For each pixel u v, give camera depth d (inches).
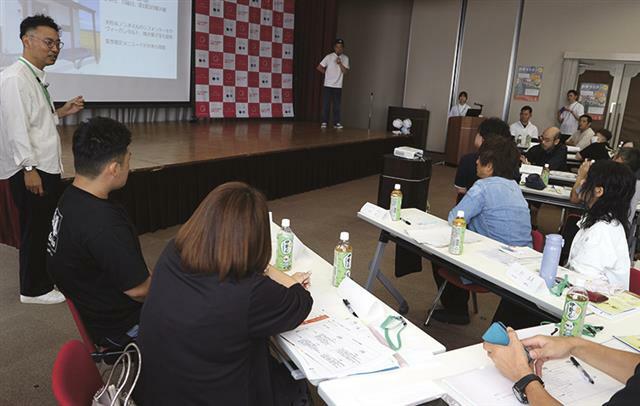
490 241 91.0
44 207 101.8
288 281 58.0
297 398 55.5
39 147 98.6
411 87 398.9
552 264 70.7
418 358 50.5
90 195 60.4
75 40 214.2
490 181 96.9
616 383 47.4
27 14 193.2
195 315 42.0
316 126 324.2
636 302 66.1
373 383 45.4
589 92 322.3
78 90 219.0
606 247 75.7
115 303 61.4
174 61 265.3
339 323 55.7
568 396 45.2
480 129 125.6
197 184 171.8
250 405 45.6
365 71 421.7
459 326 110.6
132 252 59.3
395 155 170.7
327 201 217.3
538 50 336.8
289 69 340.2
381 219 102.3
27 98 95.0
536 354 47.8
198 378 42.8
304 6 346.0
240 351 43.7
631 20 302.2
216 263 43.1
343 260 65.6
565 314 56.2
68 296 61.3
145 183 151.4
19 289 113.0
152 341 43.5
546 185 162.9
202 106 288.8
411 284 132.3
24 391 77.7
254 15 310.0
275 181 211.8
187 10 268.1
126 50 238.1
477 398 43.6
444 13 373.4
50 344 91.4
